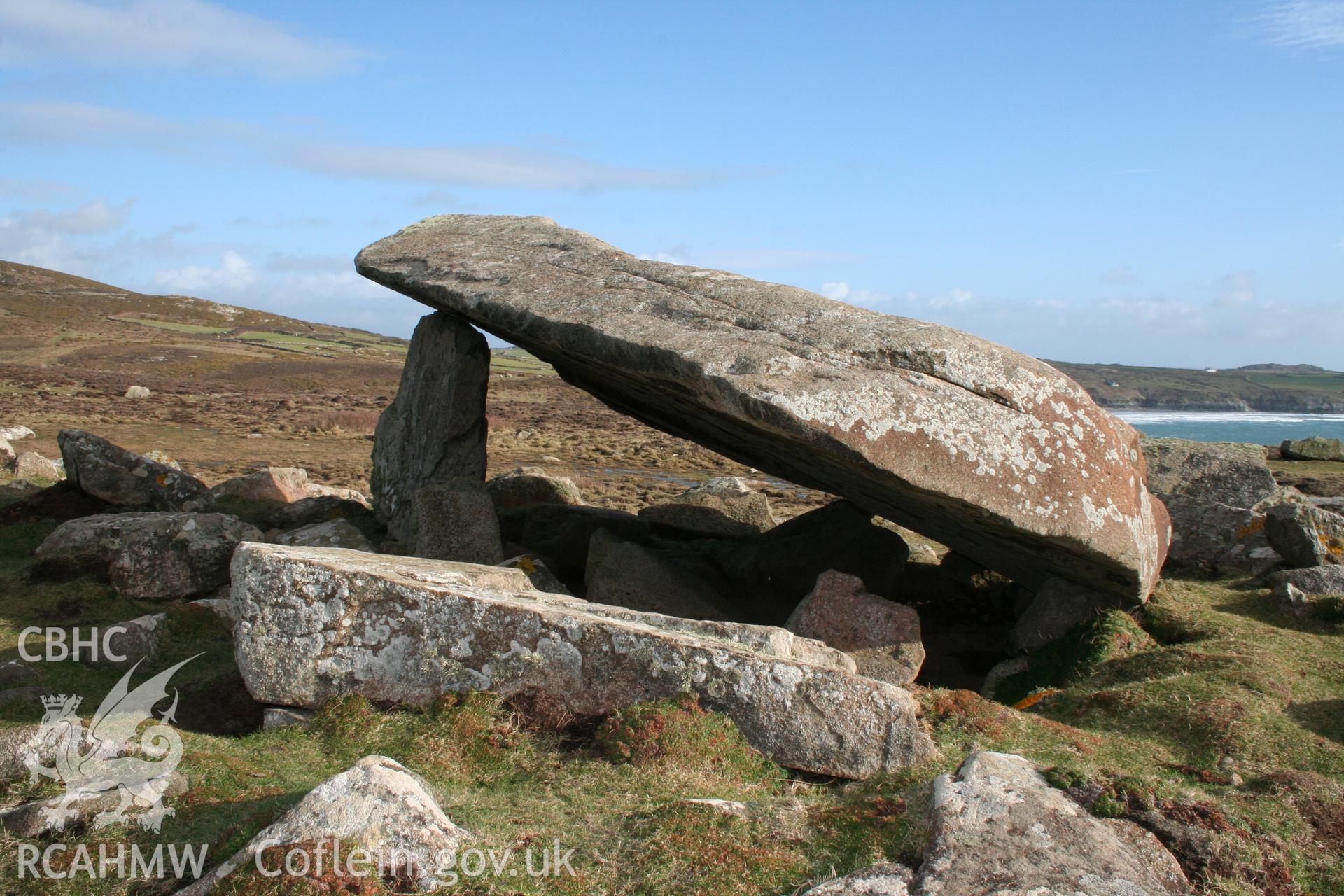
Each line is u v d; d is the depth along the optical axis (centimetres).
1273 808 591
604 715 669
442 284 1220
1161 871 488
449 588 726
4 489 1513
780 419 821
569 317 1022
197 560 1110
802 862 514
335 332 13725
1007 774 545
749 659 662
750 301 989
